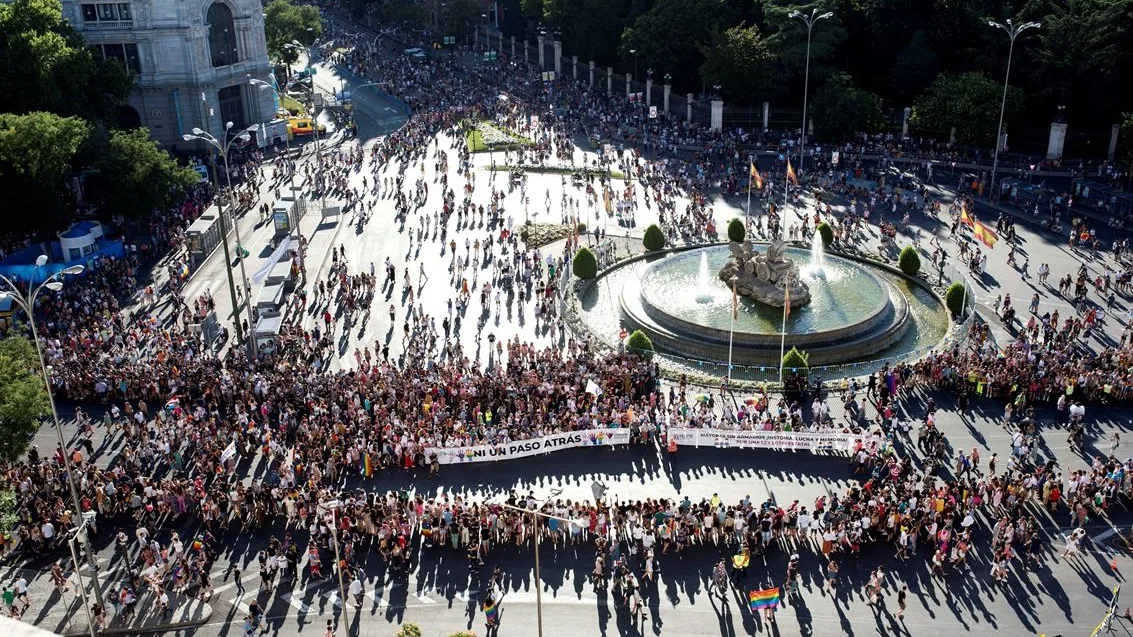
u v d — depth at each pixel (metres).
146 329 70.50
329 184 111.00
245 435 55.44
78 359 63.88
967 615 42.06
